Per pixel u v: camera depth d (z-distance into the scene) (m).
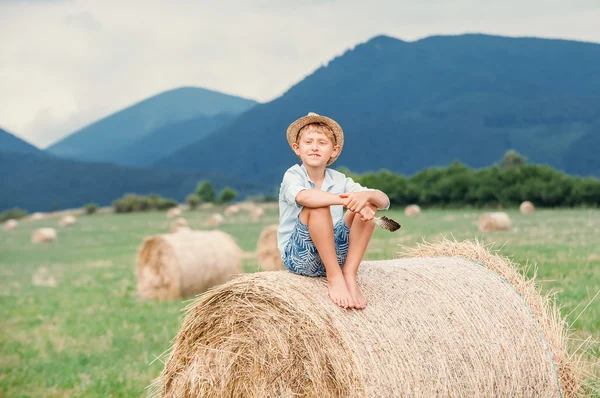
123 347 10.15
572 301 10.06
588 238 20.58
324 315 4.70
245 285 5.18
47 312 14.16
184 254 14.27
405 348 4.64
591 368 6.23
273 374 5.02
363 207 4.67
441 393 4.61
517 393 5.00
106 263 23.69
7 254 30.25
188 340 5.63
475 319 5.09
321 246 4.84
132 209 70.25
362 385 4.39
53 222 59.97
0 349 10.77
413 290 5.17
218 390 5.35
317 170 5.17
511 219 32.78
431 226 29.38
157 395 5.91
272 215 49.91
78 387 8.14
